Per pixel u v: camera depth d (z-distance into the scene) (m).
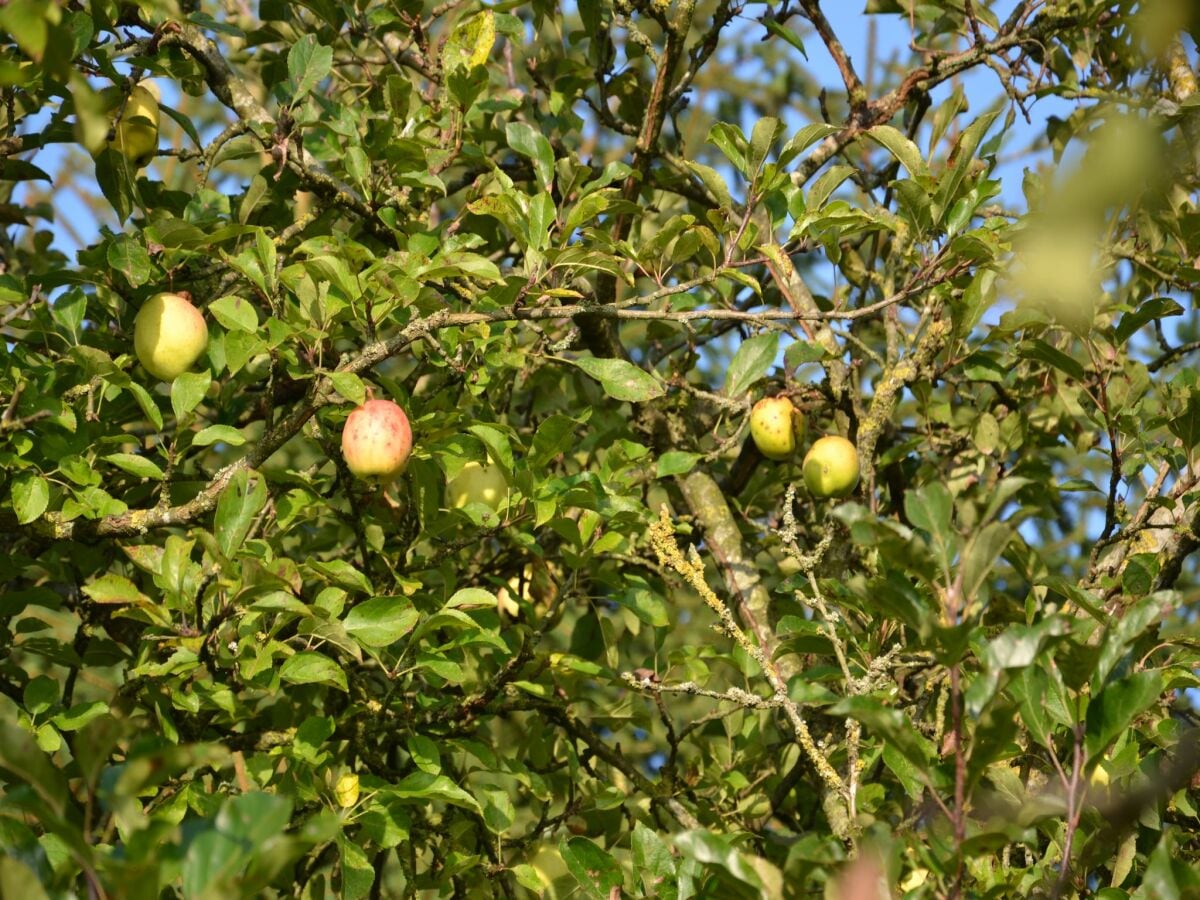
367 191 3.23
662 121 3.60
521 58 4.64
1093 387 3.44
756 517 4.35
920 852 1.84
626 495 3.12
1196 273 3.38
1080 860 2.42
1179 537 3.04
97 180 2.97
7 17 1.57
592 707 3.55
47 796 1.52
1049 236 2.93
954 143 3.64
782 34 3.76
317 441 2.89
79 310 2.85
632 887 2.36
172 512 2.62
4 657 2.95
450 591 2.94
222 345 2.94
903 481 4.03
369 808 2.52
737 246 2.86
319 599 2.50
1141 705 1.79
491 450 2.76
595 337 3.69
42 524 2.62
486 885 2.95
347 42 4.01
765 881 1.71
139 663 2.51
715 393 4.14
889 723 1.75
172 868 1.46
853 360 4.11
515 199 2.79
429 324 2.63
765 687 3.47
